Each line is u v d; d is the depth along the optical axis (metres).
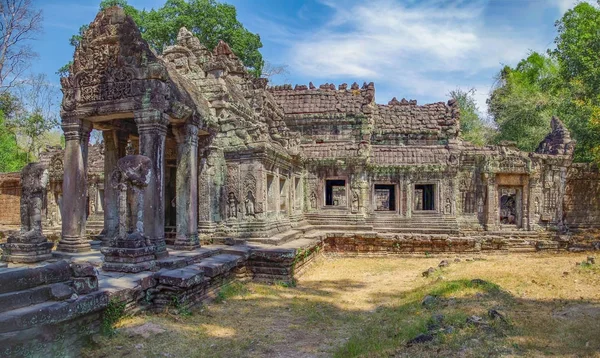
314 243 15.66
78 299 6.42
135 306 8.33
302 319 9.32
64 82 12.09
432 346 6.51
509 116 33.28
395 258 18.19
